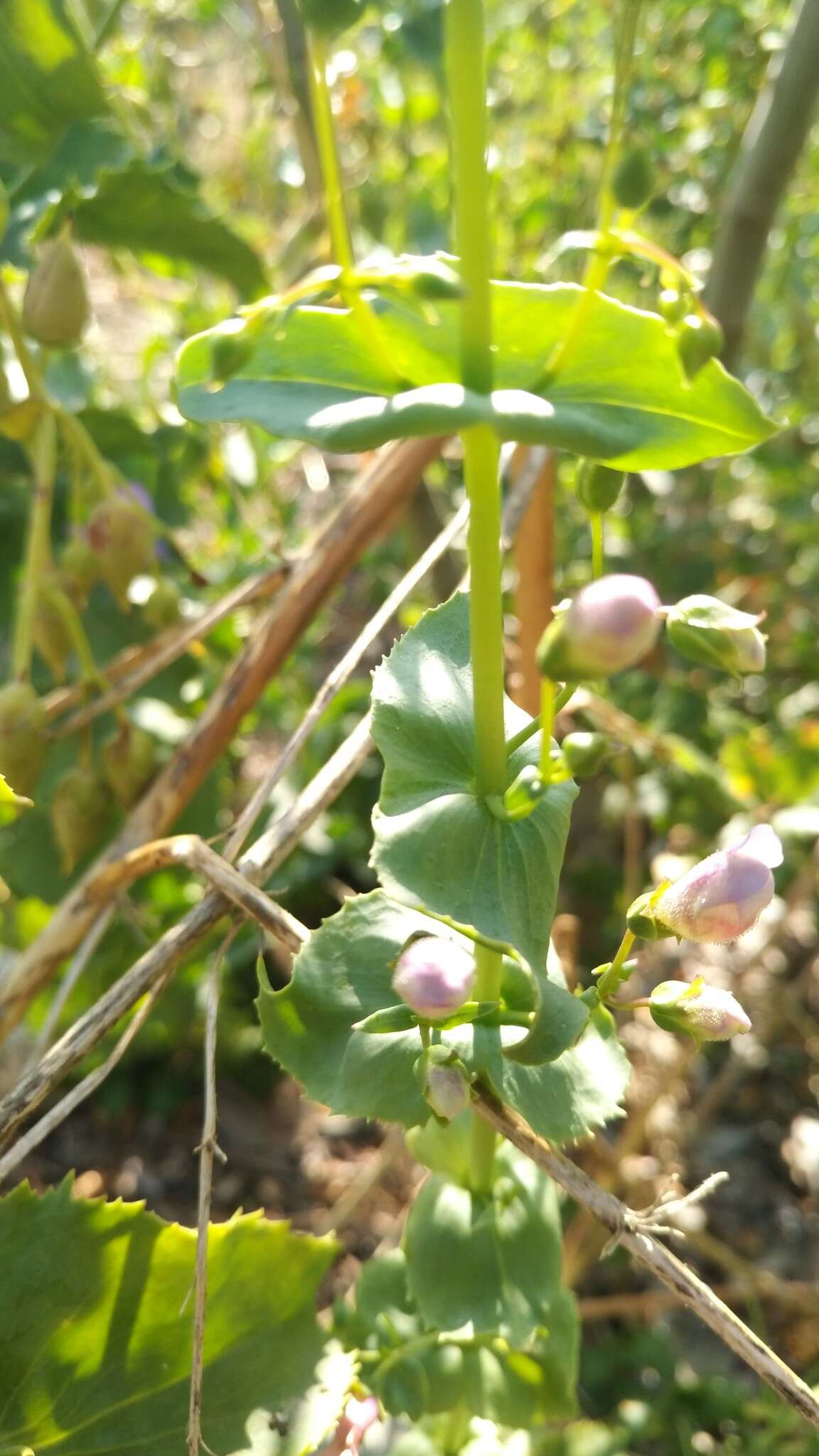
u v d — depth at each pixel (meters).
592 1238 0.42
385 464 0.33
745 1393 0.39
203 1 0.56
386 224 0.50
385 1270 0.27
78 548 0.31
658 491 0.52
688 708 0.46
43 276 0.29
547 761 0.15
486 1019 0.17
